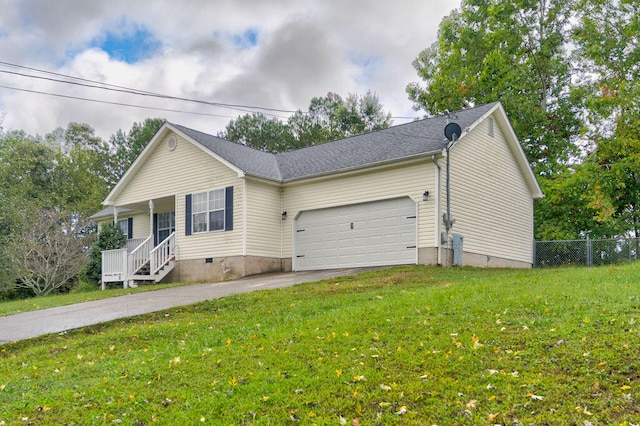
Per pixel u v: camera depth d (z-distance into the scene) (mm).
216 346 7465
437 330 6863
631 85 21891
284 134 39188
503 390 4973
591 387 4863
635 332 5910
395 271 13734
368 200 16172
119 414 5223
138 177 20766
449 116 17109
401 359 5949
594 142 23078
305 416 4836
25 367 7367
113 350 7922
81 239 25938
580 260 19812
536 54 25953
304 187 17859
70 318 10852
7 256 24484
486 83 26375
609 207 20641
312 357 6316
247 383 5684
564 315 6871
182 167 19172
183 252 18812
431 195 14828
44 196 33406
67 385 6301
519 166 19812
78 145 39750
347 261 16531
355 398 5098
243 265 16969
